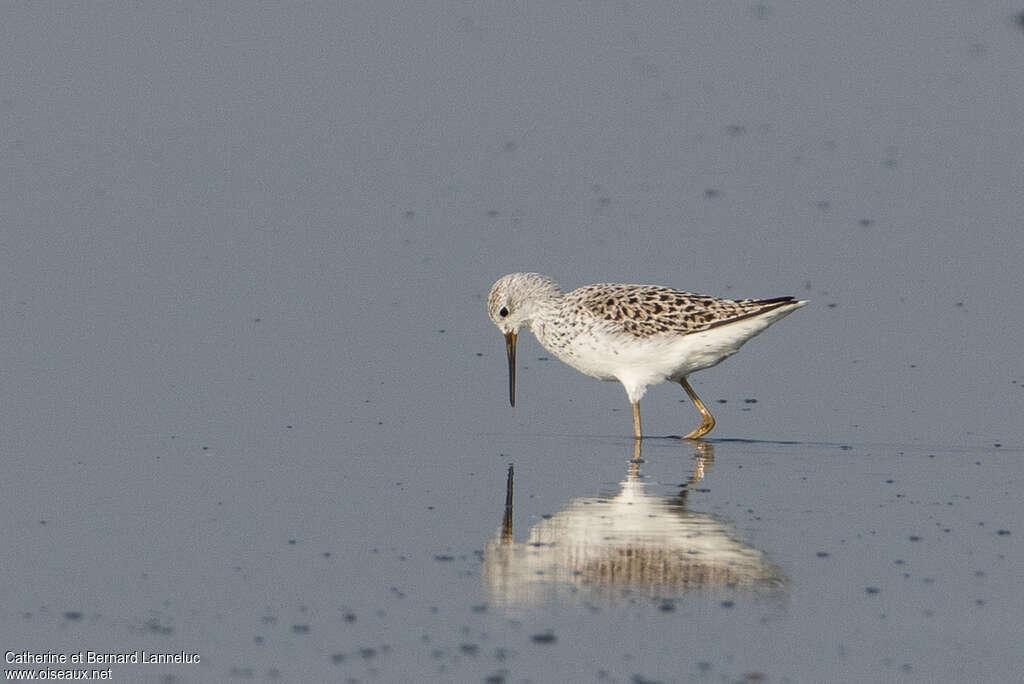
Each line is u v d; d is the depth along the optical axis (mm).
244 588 9594
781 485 12305
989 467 12898
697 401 14766
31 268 20656
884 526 10969
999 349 17266
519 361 17234
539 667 8398
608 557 10219
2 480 12172
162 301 19312
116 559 10141
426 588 9602
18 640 8750
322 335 17969
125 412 14633
